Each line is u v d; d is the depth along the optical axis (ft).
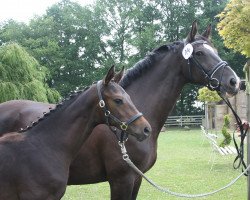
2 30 134.10
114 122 12.76
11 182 12.01
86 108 13.12
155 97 15.97
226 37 28.73
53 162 12.66
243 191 27.50
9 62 42.60
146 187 29.19
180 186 29.58
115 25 134.62
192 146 58.65
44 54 122.83
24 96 42.29
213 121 90.22
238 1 27.99
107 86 12.80
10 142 12.51
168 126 109.91
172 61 16.06
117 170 15.02
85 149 15.08
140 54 124.16
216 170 36.86
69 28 133.18
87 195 27.40
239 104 80.07
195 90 121.90
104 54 135.85
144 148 15.16
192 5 128.57
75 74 131.34
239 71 123.65
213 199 25.11
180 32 131.03
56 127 13.10
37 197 12.22
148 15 134.51
